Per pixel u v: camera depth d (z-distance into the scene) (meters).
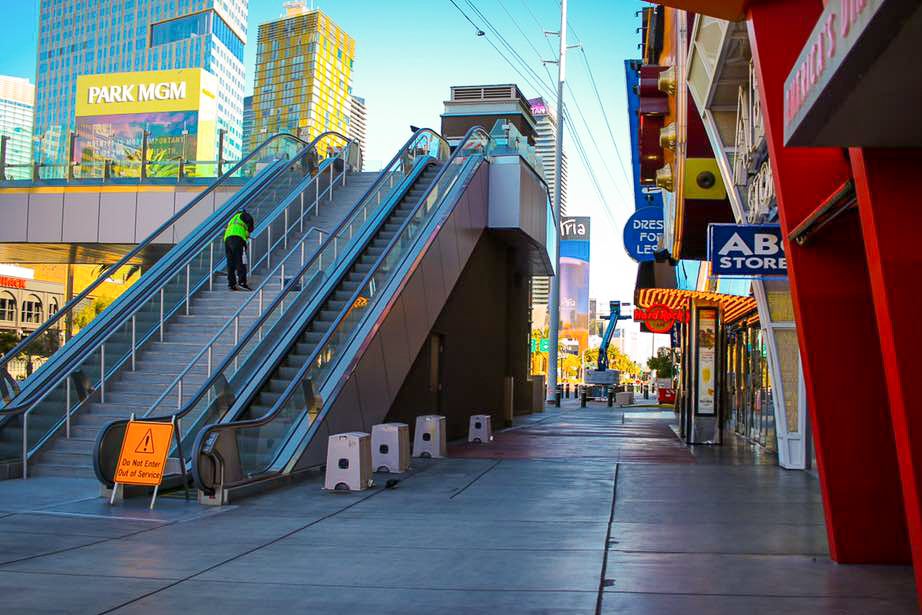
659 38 19.69
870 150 5.45
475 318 22.47
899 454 5.39
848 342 7.30
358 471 11.89
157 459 10.38
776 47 7.66
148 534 8.70
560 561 7.58
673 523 9.51
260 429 12.19
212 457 10.67
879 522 7.37
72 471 12.49
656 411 39.94
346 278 18.14
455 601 6.21
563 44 45.25
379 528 9.19
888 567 7.28
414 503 10.91
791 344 14.89
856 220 7.28
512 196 23.28
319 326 16.33
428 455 16.27
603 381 51.22
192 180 27.33
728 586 6.65
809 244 7.34
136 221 27.33
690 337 20.02
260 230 18.98
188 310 16.78
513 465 15.12
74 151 27.97
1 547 7.93
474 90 37.75
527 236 24.41
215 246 18.22
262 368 14.45
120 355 14.84
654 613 5.88
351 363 14.75
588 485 12.62
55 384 13.00
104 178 27.75
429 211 19.62
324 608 6.00
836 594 6.39
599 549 8.10
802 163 7.41
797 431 14.74
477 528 9.20
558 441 20.36
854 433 7.34
